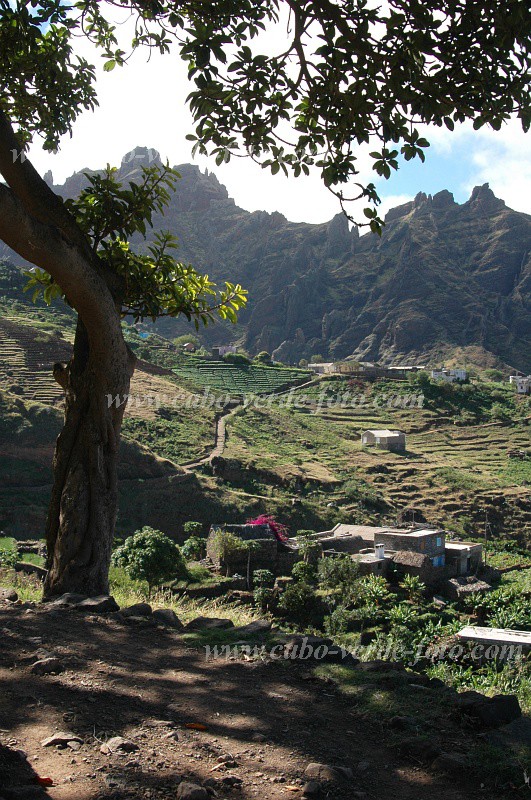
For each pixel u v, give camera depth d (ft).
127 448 179.32
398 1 19.66
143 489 170.19
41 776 9.53
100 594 23.89
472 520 214.48
